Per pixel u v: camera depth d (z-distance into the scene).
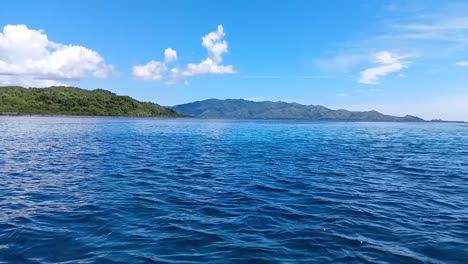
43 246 9.09
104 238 9.70
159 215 11.88
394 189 16.59
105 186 16.48
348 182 18.19
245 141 45.91
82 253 8.69
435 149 37.62
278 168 22.70
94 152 30.52
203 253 8.77
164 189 15.99
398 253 8.93
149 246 9.17
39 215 11.71
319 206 13.23
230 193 15.30
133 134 57.53
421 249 9.20
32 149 31.98
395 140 51.69
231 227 10.73
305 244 9.42
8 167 21.67
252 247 9.17
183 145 39.16
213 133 63.97
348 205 13.43
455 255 8.86
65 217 11.53
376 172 21.62
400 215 12.22
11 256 8.47
